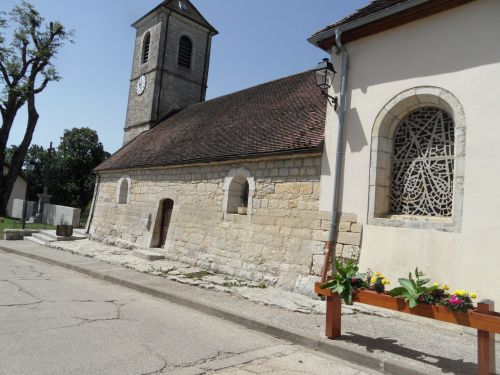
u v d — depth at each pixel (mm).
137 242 12734
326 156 7430
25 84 22625
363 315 6250
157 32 18609
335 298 4965
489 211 5309
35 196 43188
